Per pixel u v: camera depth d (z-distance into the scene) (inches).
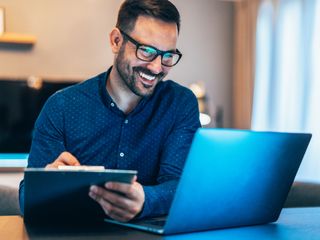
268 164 43.2
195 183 38.4
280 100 178.2
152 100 60.4
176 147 59.3
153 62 54.2
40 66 183.2
